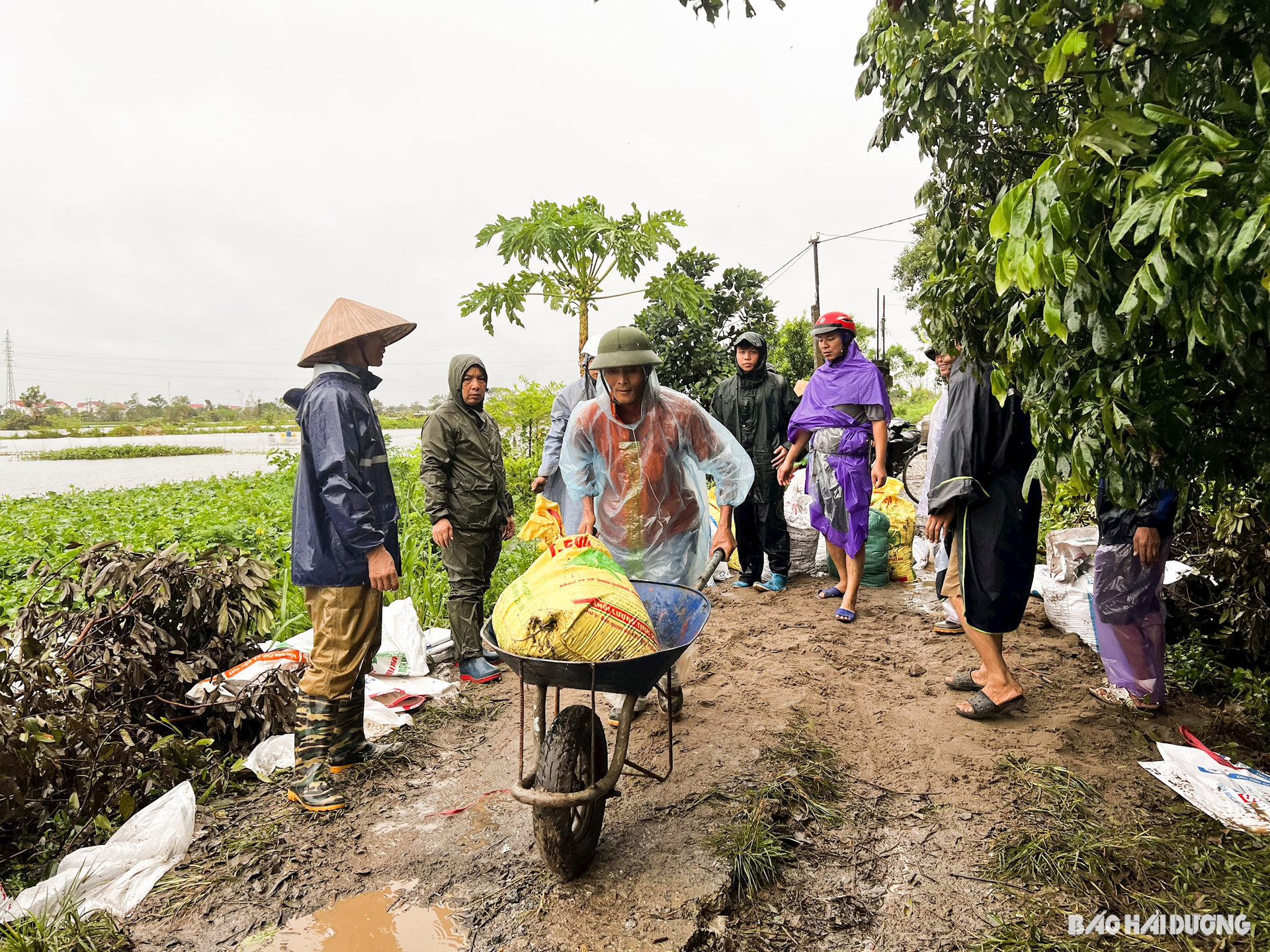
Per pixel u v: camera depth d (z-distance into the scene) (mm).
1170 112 1702
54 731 2967
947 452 3754
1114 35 1971
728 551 3617
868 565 6449
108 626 3773
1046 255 1815
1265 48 1870
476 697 4441
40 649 3311
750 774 3379
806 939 2447
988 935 2412
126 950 2428
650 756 3600
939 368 5012
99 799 3100
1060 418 2391
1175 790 3078
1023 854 2750
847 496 5410
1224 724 3672
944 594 4039
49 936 2400
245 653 4160
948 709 3996
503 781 3479
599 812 2754
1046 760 3396
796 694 4242
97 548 3920
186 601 3961
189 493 15594
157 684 3797
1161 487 3080
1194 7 1839
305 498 3355
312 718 3383
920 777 3346
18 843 2934
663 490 3570
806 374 18406
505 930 2484
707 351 10500
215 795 3412
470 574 4715
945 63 2818
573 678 2477
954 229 3109
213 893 2707
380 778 3508
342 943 2453
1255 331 1716
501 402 10000
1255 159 1624
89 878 2688
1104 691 4000
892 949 2395
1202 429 2289
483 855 2908
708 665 4766
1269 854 2654
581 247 7141
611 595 2604
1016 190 1880
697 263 10602
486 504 4715
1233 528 3947
